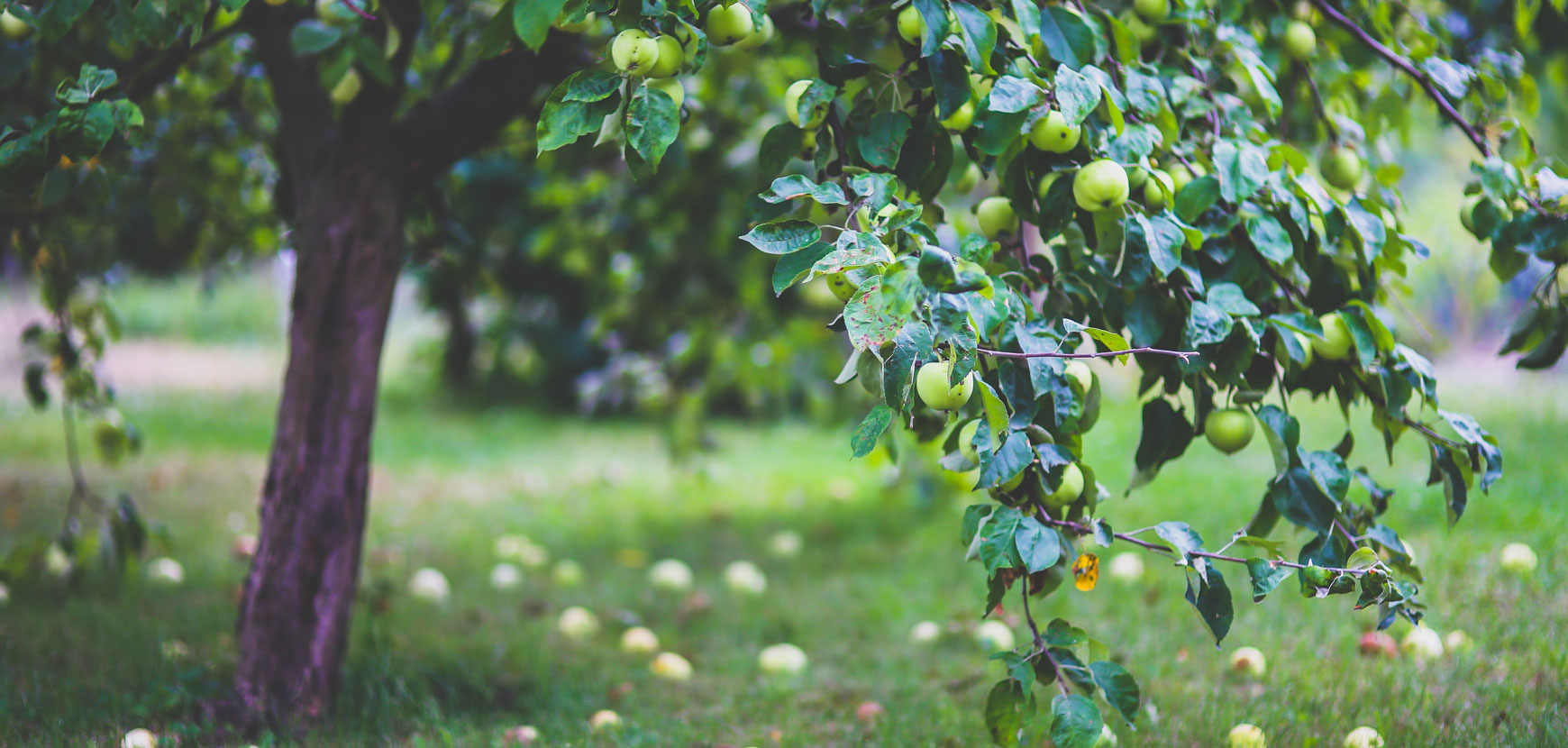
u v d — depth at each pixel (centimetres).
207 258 501
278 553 298
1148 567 428
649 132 179
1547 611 320
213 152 453
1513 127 239
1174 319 202
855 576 502
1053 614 399
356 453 304
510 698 341
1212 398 205
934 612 430
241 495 652
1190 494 505
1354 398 212
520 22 181
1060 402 178
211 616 391
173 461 757
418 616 421
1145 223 184
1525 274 845
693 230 601
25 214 362
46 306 408
